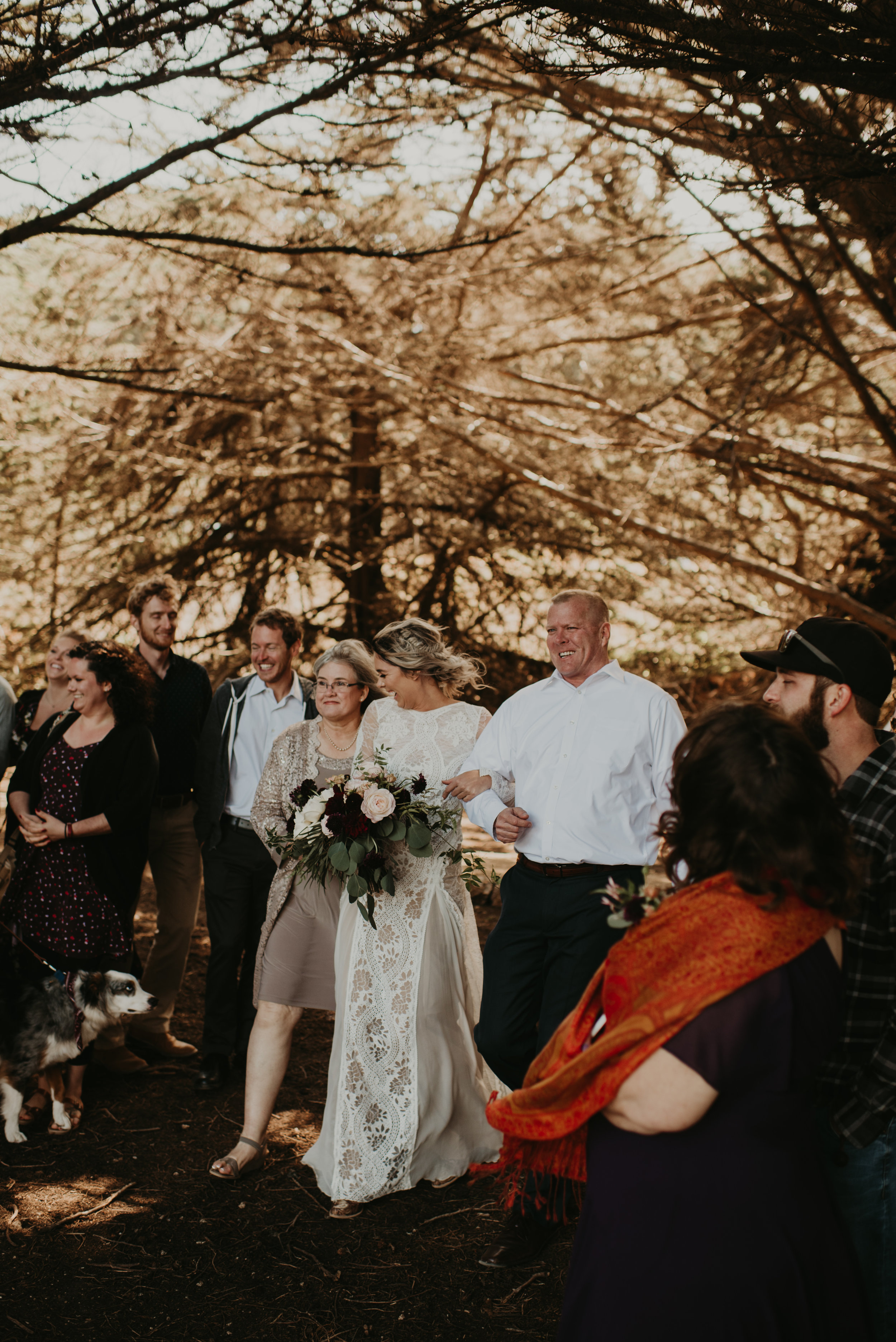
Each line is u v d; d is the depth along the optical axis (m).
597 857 2.95
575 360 12.62
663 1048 1.49
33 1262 2.82
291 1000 3.37
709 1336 1.49
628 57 3.11
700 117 4.11
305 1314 2.62
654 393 10.84
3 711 4.31
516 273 10.46
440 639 3.50
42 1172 3.32
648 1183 1.54
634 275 10.26
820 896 1.54
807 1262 1.51
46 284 10.09
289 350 10.66
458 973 3.33
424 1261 2.87
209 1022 4.04
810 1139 1.58
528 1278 2.79
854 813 1.89
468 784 3.22
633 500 9.70
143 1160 3.41
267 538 11.74
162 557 11.23
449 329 10.67
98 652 3.77
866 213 3.96
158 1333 2.55
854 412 10.07
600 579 11.74
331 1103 3.24
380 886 3.17
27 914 3.73
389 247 8.97
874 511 10.02
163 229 8.31
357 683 3.54
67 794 3.75
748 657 2.11
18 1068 3.43
